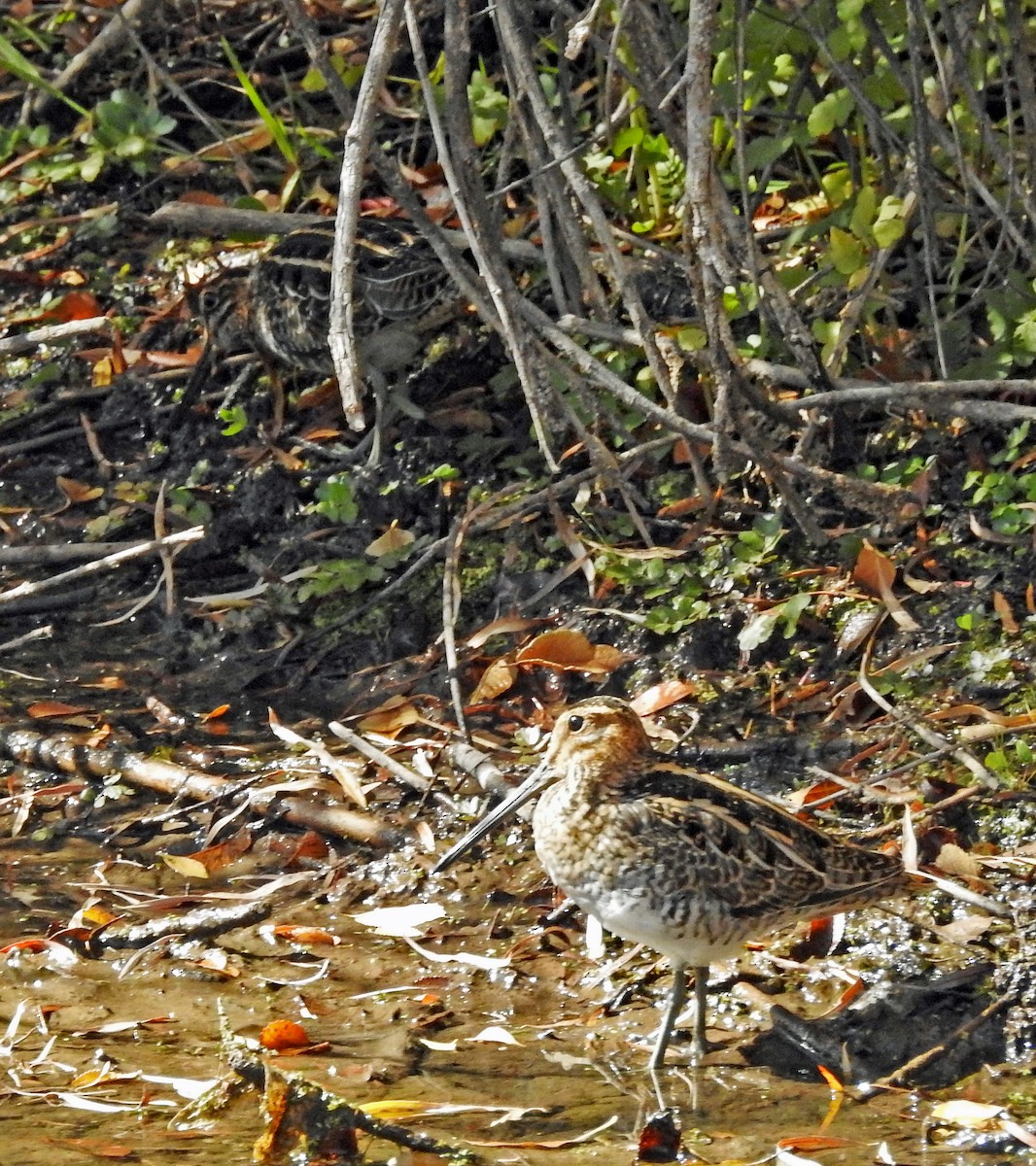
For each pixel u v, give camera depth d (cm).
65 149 1467
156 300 1342
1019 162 1132
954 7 1098
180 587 1152
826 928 834
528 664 1026
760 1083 745
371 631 1088
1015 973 786
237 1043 721
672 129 1029
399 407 1179
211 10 1518
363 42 1420
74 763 997
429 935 857
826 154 1188
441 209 1263
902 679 973
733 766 940
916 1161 682
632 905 765
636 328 1063
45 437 1255
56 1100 739
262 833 944
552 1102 734
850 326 1064
